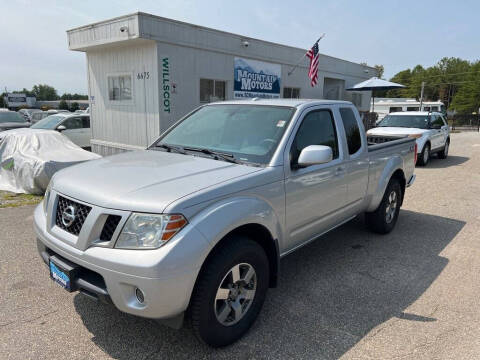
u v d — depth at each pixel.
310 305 3.40
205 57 11.32
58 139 8.65
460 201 7.41
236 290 2.79
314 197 3.55
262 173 2.97
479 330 3.05
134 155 3.52
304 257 4.53
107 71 11.64
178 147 3.69
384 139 6.41
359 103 21.34
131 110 11.21
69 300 3.40
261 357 2.69
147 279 2.23
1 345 2.77
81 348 2.75
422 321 3.17
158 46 10.04
